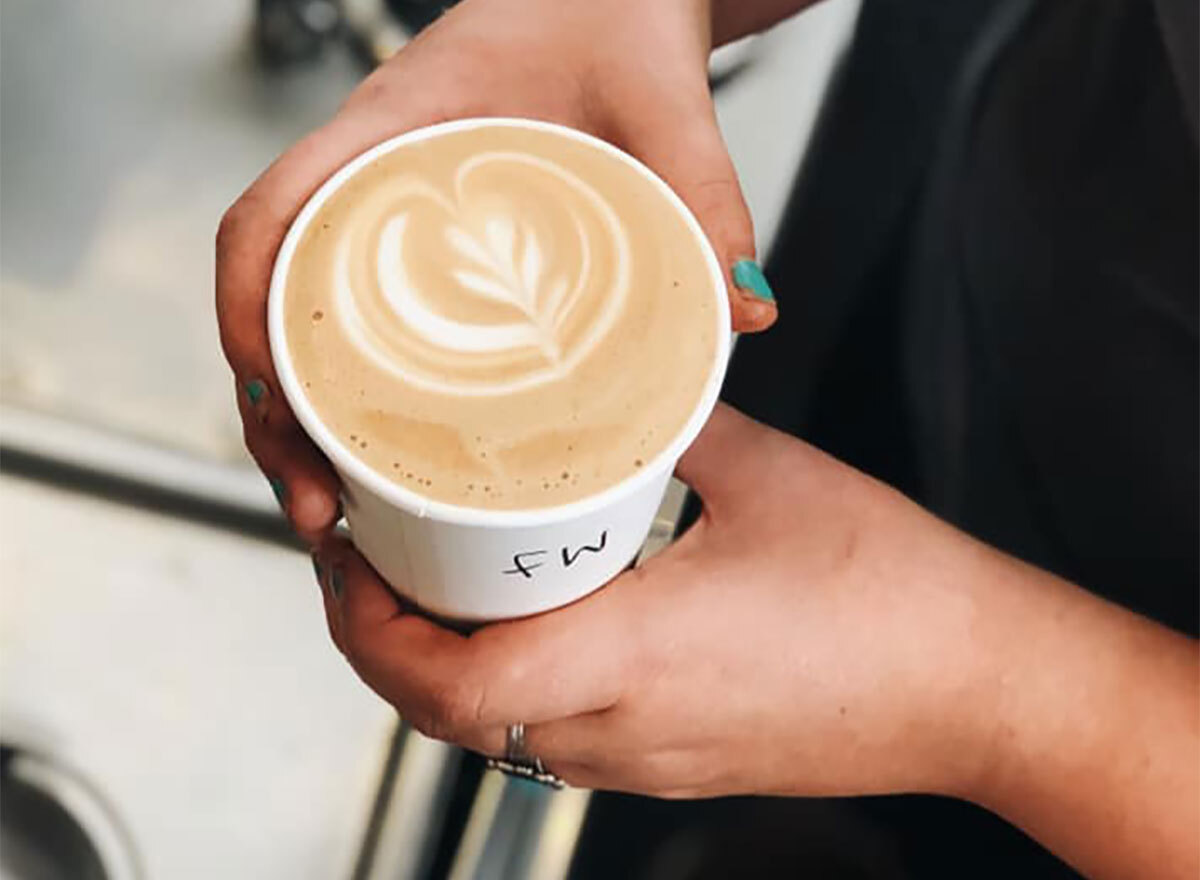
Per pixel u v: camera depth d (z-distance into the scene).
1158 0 0.53
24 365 0.63
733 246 0.43
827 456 0.49
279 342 0.38
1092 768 0.46
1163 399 0.58
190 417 0.62
